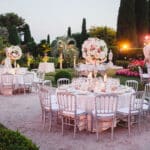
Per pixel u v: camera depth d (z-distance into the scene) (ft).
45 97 20.34
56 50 78.23
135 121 21.34
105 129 19.54
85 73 52.60
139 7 85.25
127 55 76.02
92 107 19.16
